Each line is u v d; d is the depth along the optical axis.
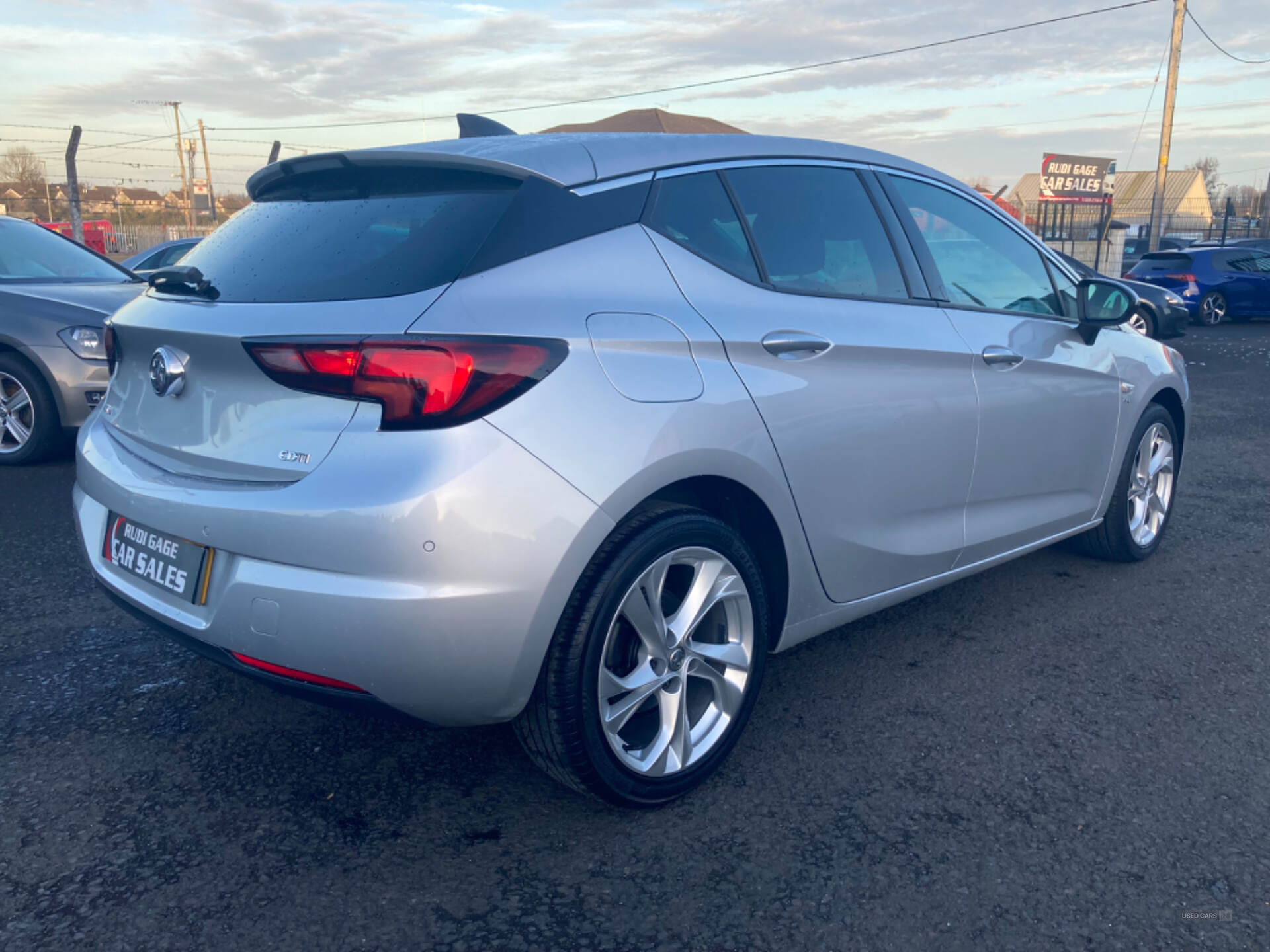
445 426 1.93
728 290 2.48
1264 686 3.04
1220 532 4.67
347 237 2.29
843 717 2.83
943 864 2.15
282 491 1.99
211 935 1.93
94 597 3.71
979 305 3.22
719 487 2.40
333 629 1.92
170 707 2.86
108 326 2.66
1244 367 11.34
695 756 2.39
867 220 2.95
